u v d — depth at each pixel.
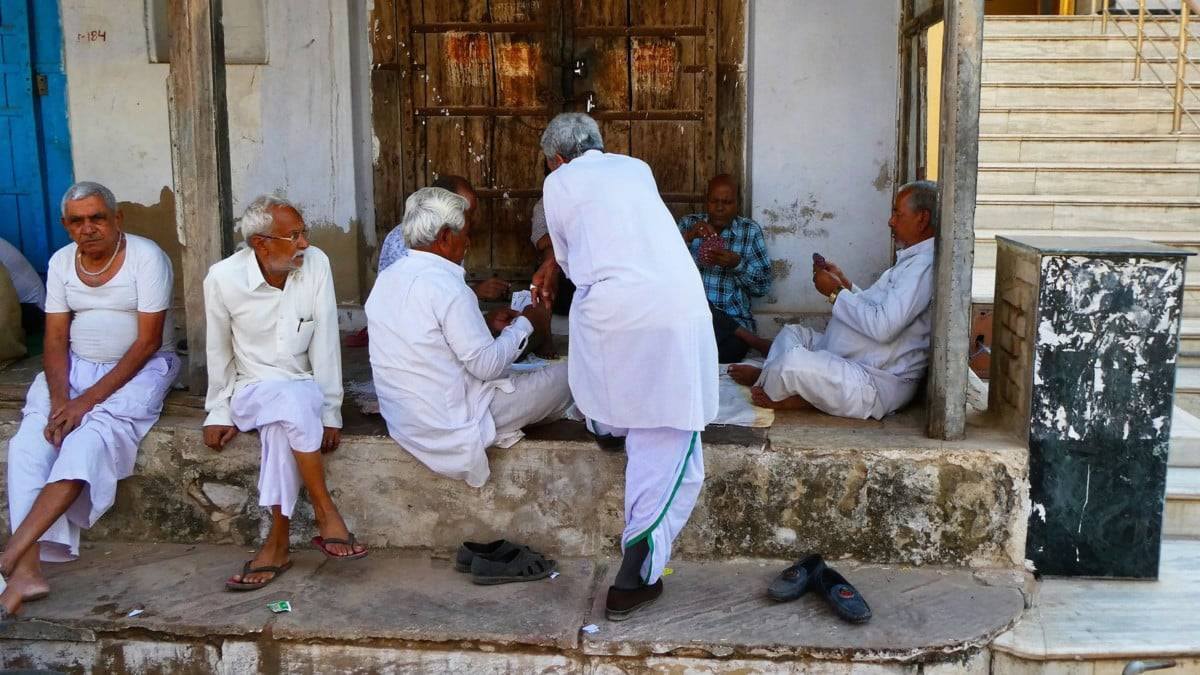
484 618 3.14
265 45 5.34
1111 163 6.70
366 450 3.53
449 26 5.41
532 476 3.51
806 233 5.42
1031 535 3.44
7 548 3.24
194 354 3.79
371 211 5.59
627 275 2.99
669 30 5.34
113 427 3.47
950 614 3.14
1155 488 3.37
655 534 3.06
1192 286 5.16
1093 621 3.18
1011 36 7.67
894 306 3.65
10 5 5.36
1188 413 4.46
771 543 3.48
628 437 3.14
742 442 3.45
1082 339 3.29
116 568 3.50
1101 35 7.62
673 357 2.96
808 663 3.00
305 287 3.42
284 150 5.44
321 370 3.47
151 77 5.41
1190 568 3.56
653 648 3.02
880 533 3.44
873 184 5.33
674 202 5.52
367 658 3.11
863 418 3.74
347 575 3.44
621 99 5.45
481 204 5.62
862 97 5.25
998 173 6.56
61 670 3.18
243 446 3.58
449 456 3.39
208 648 3.13
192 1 3.56
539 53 5.43
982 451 3.36
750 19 5.25
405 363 3.32
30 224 5.59
